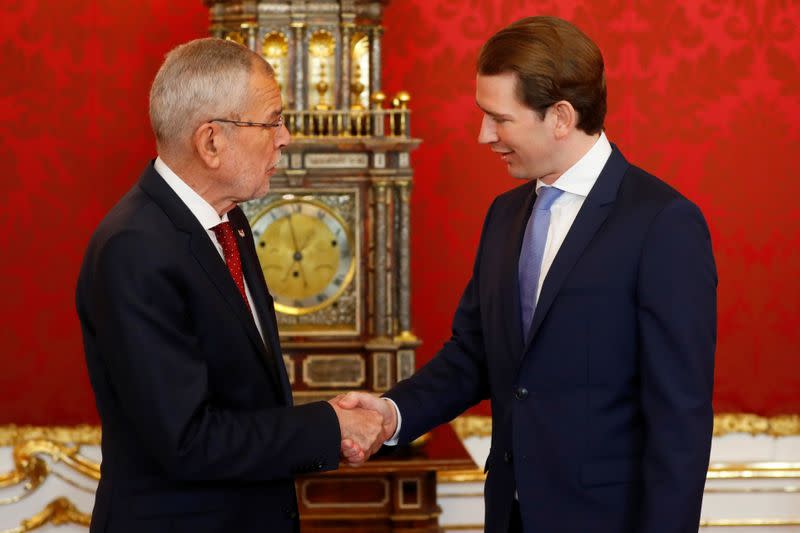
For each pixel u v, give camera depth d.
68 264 4.84
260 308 2.65
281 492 2.52
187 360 2.30
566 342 2.40
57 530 4.88
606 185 2.45
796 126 4.90
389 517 4.06
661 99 4.88
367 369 4.20
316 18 4.18
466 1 4.82
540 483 2.41
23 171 4.80
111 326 2.28
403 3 4.79
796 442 4.97
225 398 2.45
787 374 4.97
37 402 4.87
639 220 2.36
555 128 2.41
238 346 2.43
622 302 2.36
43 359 4.86
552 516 2.40
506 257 2.59
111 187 4.84
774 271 4.94
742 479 4.96
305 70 4.18
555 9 4.83
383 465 3.93
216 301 2.39
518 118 2.39
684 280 2.30
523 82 2.36
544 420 2.42
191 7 4.78
